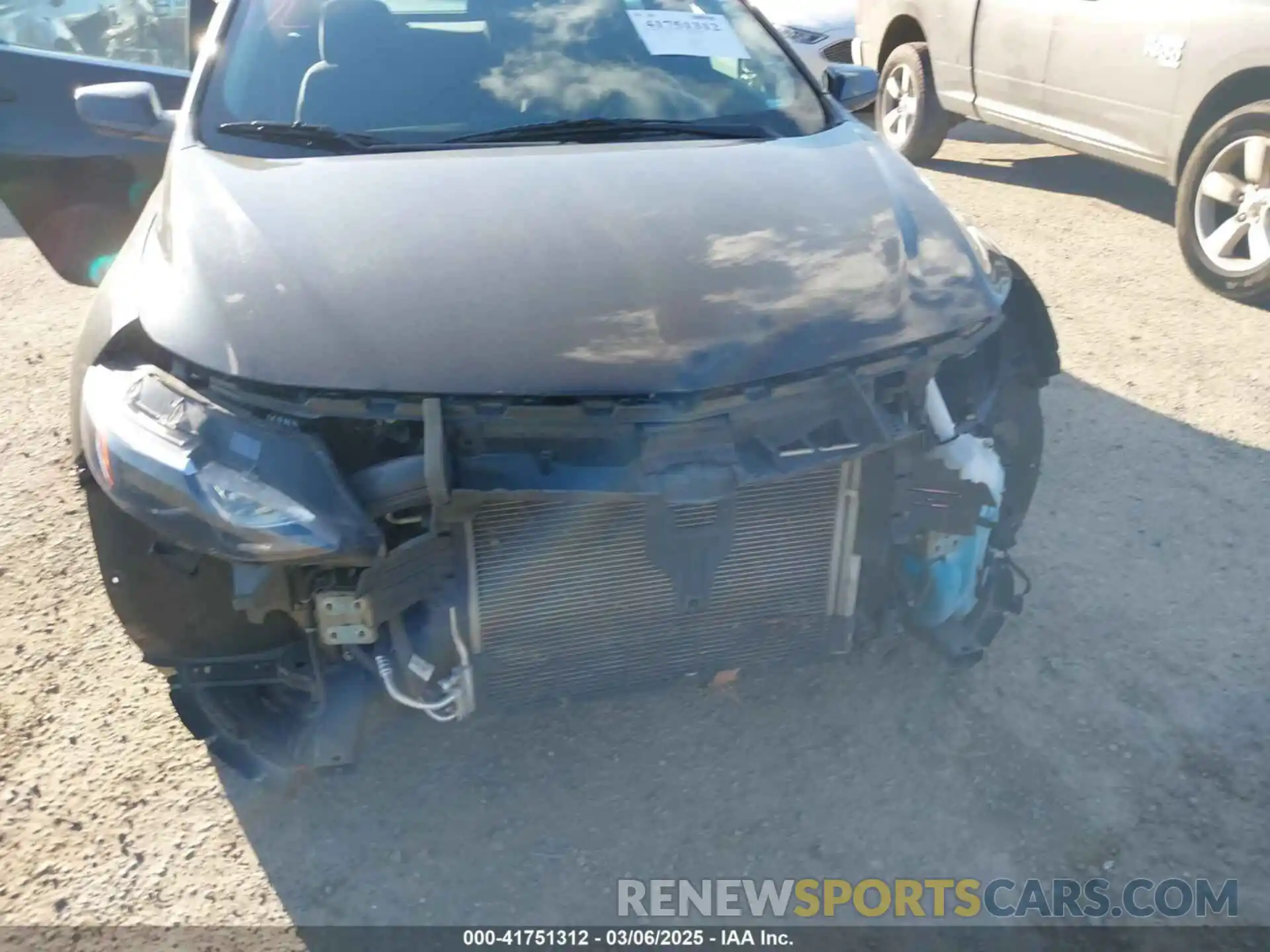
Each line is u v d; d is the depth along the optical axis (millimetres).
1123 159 5750
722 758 2605
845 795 2498
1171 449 3840
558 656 2379
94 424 2143
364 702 2398
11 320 5070
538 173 2543
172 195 2592
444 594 2238
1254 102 4879
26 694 2799
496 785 2541
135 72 4109
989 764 2570
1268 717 2689
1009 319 2748
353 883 2295
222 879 2305
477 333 2082
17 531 3469
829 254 2338
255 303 2148
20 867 2326
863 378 2191
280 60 3029
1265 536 3365
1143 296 5121
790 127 3006
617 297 2164
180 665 2355
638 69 3107
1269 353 4539
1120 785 2506
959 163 7473
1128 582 3176
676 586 2211
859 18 7812
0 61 4008
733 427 2082
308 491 2004
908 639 2953
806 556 2424
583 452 2062
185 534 2004
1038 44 6074
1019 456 2848
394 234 2289
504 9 3240
